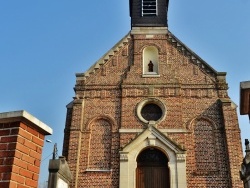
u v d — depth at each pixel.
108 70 23.72
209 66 23.28
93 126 21.89
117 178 20.09
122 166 20.03
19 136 4.68
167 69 23.45
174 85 22.67
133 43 24.86
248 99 5.68
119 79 23.33
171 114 21.73
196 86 22.70
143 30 25.28
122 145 20.86
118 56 24.34
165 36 24.98
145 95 22.45
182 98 22.36
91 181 20.14
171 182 19.50
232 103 21.97
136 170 20.36
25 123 4.86
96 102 22.55
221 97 22.27
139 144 20.62
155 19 25.78
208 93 22.47
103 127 21.84
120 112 22.08
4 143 4.64
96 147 21.20
